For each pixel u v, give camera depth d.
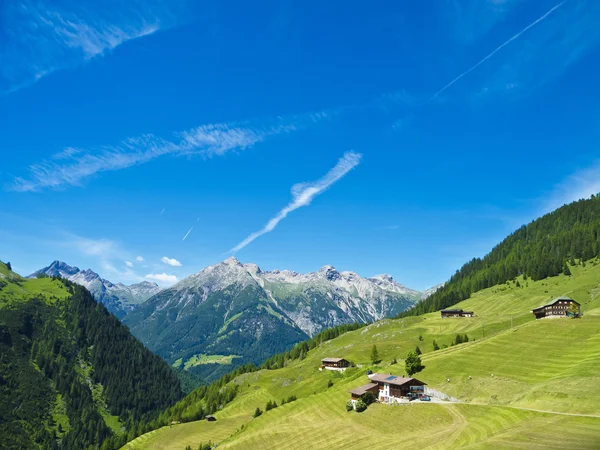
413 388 136.75
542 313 191.00
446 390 135.25
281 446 133.88
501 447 75.19
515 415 96.94
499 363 142.62
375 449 105.44
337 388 181.75
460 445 89.50
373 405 140.00
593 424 81.25
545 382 114.50
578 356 129.00
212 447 181.25
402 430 114.50
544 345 146.88
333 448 116.81
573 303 184.12
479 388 128.12
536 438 77.81
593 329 149.25
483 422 100.25
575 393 99.81
